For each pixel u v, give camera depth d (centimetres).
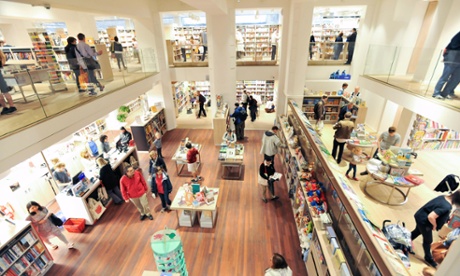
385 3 825
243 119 893
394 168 507
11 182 504
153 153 578
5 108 402
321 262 325
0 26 882
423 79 616
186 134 1006
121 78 696
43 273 410
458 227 381
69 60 505
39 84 441
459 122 407
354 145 631
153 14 875
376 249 225
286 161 657
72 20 843
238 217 534
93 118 518
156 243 328
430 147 759
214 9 688
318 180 443
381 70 753
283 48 918
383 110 873
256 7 866
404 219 492
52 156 627
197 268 420
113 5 657
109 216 549
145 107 939
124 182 494
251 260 432
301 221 446
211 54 920
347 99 916
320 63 980
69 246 464
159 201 596
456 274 167
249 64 1003
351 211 279
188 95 1378
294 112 669
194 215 533
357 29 977
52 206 585
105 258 443
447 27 593
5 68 393
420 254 406
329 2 868
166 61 959
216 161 780
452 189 429
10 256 362
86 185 518
